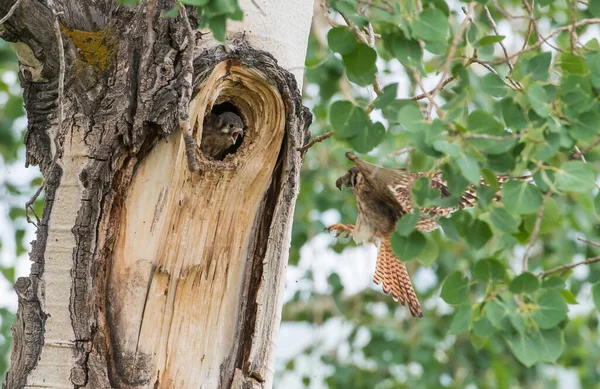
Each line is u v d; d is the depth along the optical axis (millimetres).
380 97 6859
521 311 6691
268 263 8594
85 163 8102
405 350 18375
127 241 8078
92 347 7977
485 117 6402
